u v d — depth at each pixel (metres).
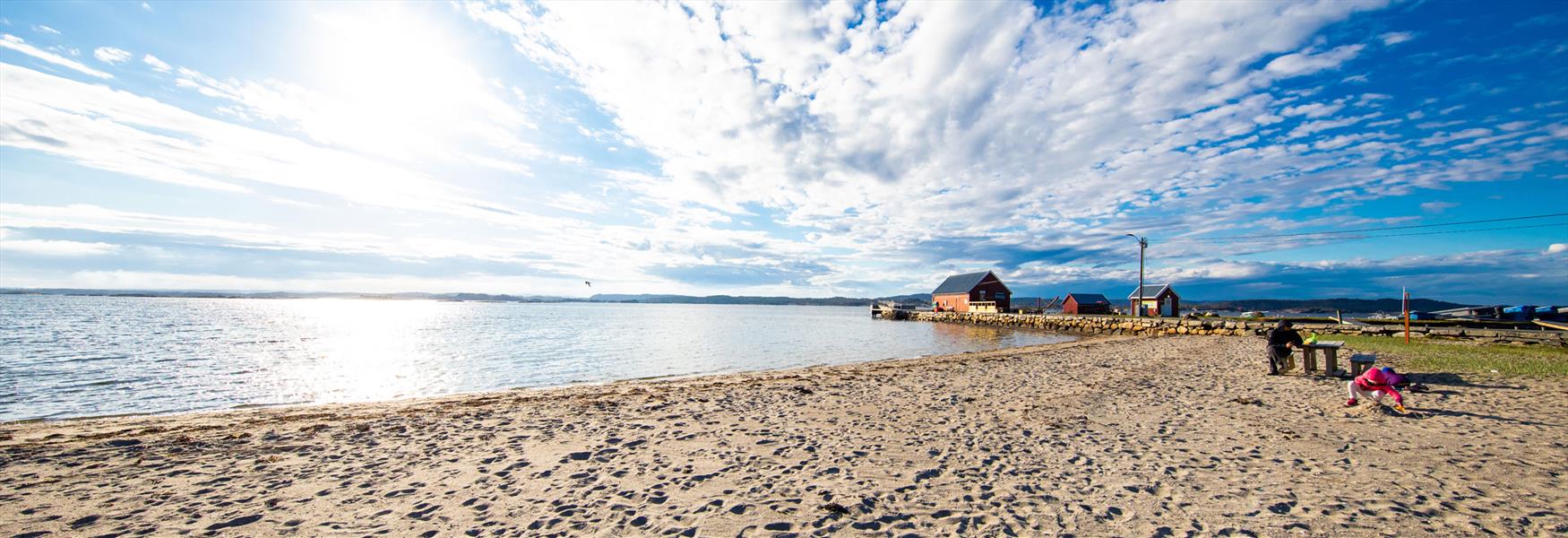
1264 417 9.75
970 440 8.52
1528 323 27.17
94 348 32.03
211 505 5.95
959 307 82.31
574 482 6.71
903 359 28.59
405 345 38.62
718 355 32.84
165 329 49.72
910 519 5.36
